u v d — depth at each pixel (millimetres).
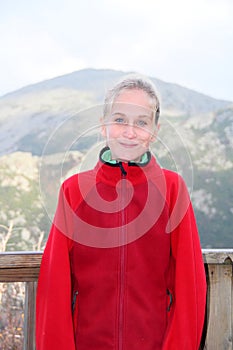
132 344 1594
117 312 1599
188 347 1626
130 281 1606
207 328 1993
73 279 1694
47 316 1602
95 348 1613
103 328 1604
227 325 2002
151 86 1654
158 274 1635
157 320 1624
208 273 1995
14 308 3787
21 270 1867
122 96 1602
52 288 1604
